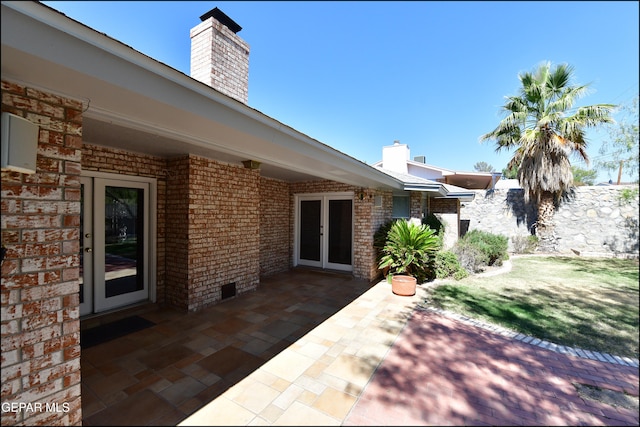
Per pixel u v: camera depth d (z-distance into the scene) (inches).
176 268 205.2
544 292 259.1
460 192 448.5
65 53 65.4
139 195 203.2
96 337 161.2
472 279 308.7
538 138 429.1
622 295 250.7
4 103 69.1
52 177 77.8
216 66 231.6
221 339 160.9
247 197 246.7
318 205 350.0
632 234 421.4
